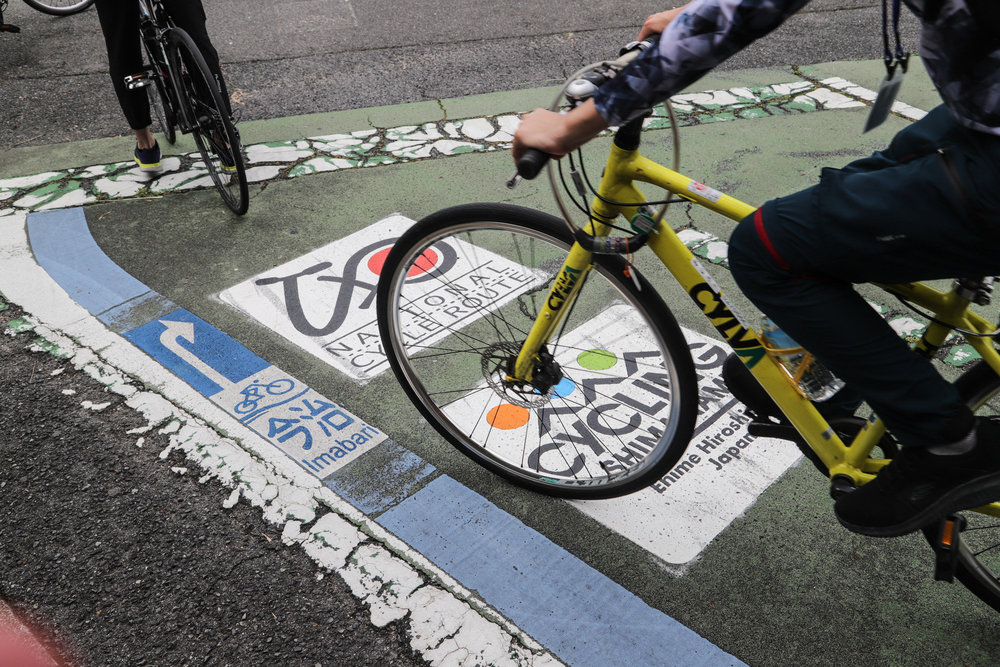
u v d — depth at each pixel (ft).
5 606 7.22
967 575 6.77
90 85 17.70
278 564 7.55
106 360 10.06
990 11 4.08
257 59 18.92
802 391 6.34
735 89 17.07
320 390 9.61
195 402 9.41
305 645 6.85
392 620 7.04
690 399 6.96
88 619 7.10
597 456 8.52
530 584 7.36
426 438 8.96
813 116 15.87
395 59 18.92
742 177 13.80
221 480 8.41
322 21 21.08
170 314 10.89
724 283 11.23
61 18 21.42
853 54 18.89
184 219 13.01
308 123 16.02
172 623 7.05
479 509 8.12
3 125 16.14
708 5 4.35
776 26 4.37
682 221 12.62
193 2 12.54
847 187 4.90
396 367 8.52
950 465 5.43
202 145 13.34
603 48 19.47
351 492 8.30
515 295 9.92
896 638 6.84
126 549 7.72
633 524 7.91
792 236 5.12
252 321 10.75
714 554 7.59
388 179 13.99
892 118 15.69
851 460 6.38
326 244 12.32
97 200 13.55
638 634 6.91
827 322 5.28
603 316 9.53
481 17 21.36
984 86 4.28
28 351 10.21
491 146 15.03
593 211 6.49
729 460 8.53
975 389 6.15
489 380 8.09
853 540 7.68
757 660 6.70
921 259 4.84
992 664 6.64
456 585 7.34
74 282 11.56
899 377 5.28
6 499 8.24
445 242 9.77
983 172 4.42
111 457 8.70
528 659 6.73
